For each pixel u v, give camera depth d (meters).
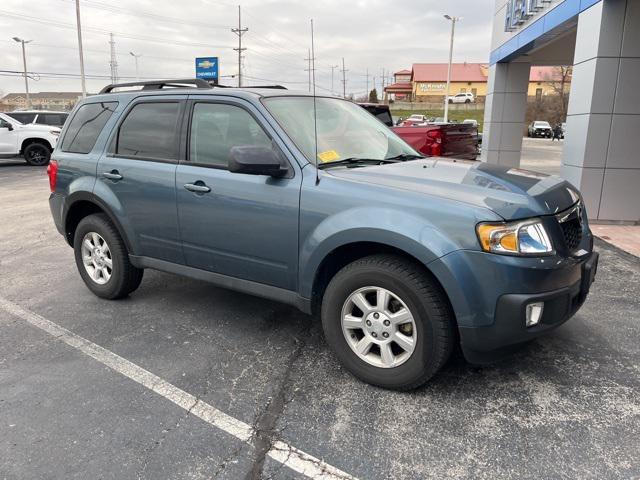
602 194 7.79
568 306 2.96
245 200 3.52
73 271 5.71
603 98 7.48
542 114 58.28
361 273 3.08
